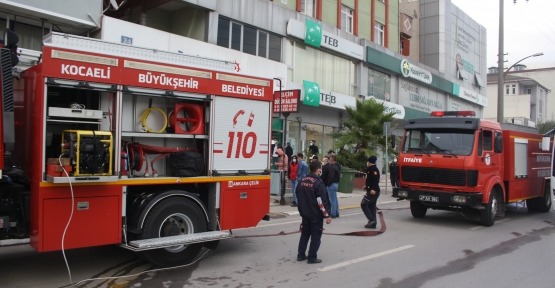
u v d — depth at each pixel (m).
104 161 5.47
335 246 8.10
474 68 40.81
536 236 9.47
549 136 11.31
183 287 5.56
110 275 6.00
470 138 10.23
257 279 5.97
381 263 6.93
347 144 19.03
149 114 6.32
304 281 5.93
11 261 6.61
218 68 7.01
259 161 7.34
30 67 5.80
